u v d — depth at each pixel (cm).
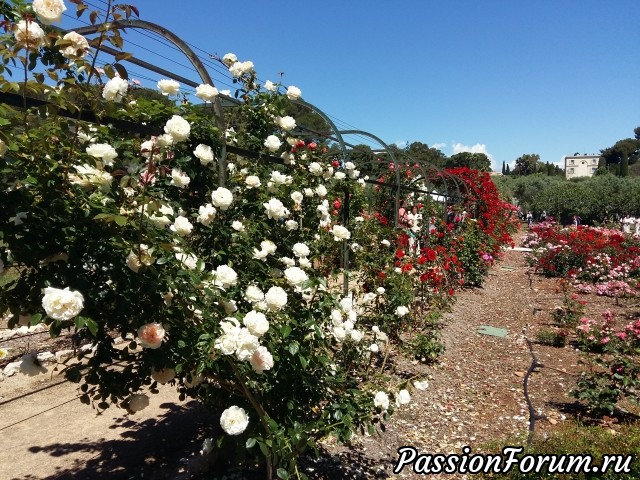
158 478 250
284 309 208
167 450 281
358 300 469
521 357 514
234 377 187
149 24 262
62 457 274
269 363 167
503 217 1507
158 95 263
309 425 194
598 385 365
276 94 299
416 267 556
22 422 321
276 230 290
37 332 473
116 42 164
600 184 2725
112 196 161
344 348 335
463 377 445
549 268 1084
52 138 155
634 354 434
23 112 149
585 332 494
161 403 353
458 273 829
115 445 288
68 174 153
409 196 888
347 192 445
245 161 303
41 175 147
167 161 219
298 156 335
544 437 314
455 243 860
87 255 154
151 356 167
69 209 150
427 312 586
